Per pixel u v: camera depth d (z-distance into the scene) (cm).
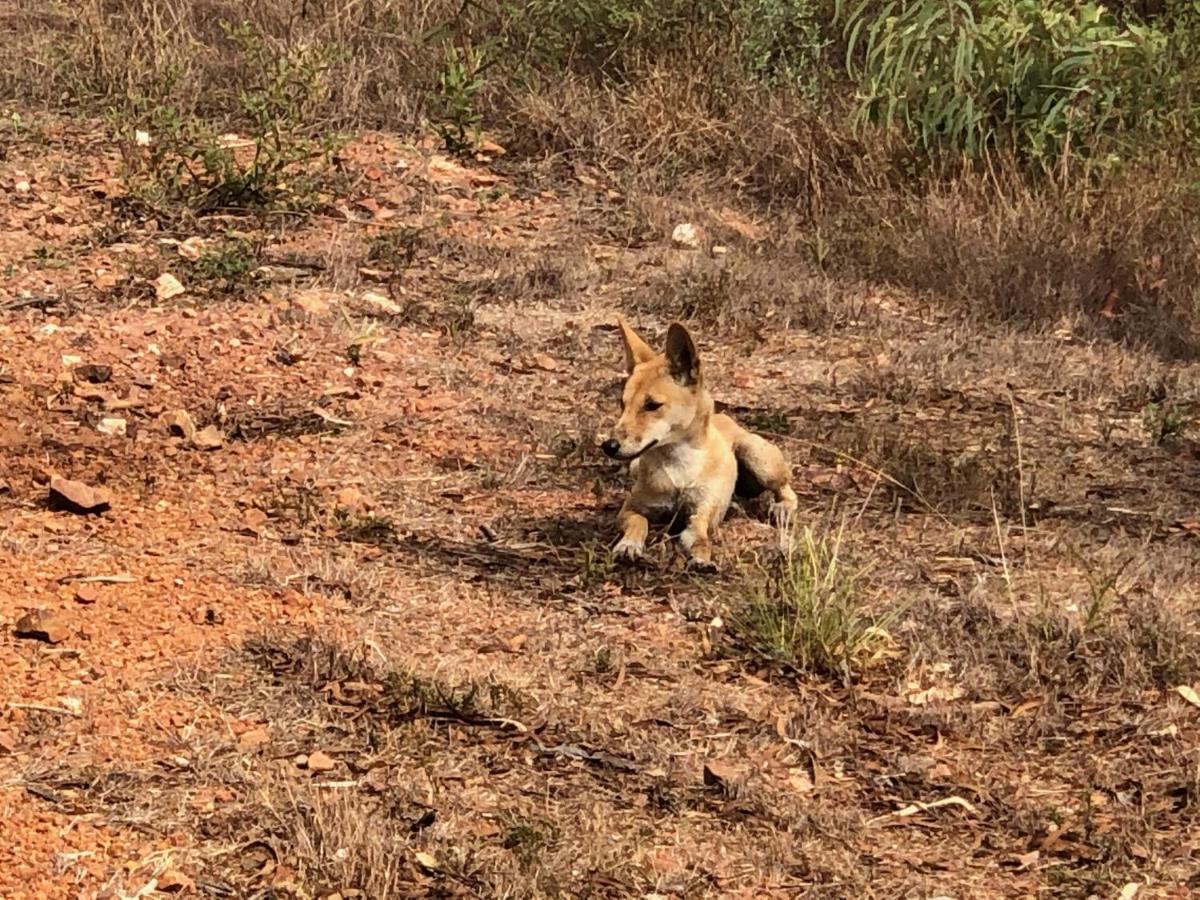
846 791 508
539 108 1232
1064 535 700
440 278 1002
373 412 803
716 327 970
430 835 463
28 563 608
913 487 747
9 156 1091
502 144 1230
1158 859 473
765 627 594
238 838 455
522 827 466
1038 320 1004
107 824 457
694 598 633
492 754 511
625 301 998
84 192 1048
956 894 455
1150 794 508
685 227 1108
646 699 553
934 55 1188
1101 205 1088
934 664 587
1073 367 934
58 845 446
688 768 514
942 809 500
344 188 1112
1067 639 597
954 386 899
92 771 480
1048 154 1155
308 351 866
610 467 761
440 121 1235
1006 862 473
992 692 571
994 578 655
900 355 934
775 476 714
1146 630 599
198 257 967
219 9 1355
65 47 1241
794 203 1190
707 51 1286
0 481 677
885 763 524
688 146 1231
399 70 1290
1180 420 844
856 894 454
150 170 1054
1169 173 1109
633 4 1335
